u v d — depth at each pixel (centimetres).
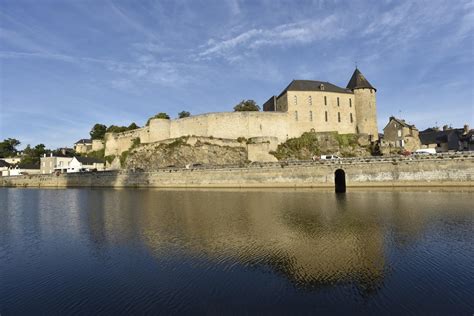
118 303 1001
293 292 1038
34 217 2591
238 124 6856
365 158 4272
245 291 1052
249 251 1466
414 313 898
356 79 7475
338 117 7125
